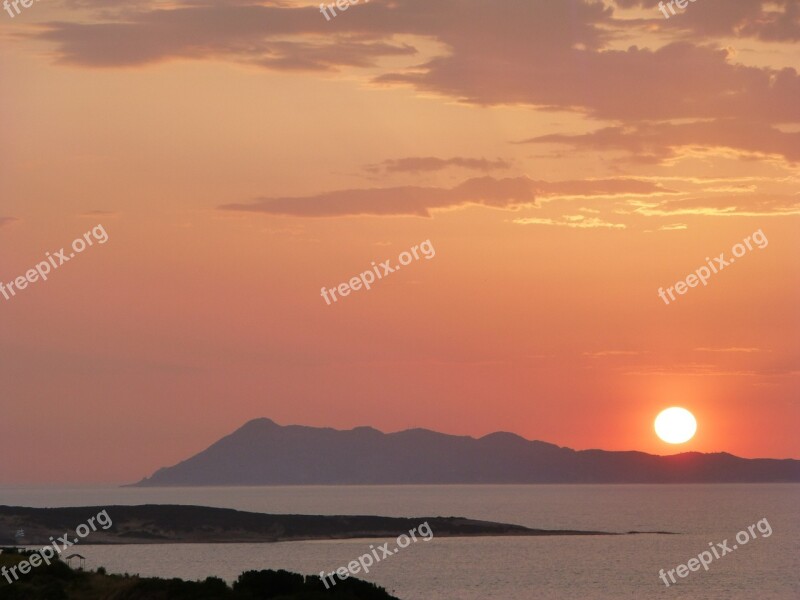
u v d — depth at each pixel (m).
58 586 57.00
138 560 137.25
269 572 56.97
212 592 52.81
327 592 54.72
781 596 112.31
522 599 105.88
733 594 113.81
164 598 52.50
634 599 108.12
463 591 111.62
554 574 131.12
